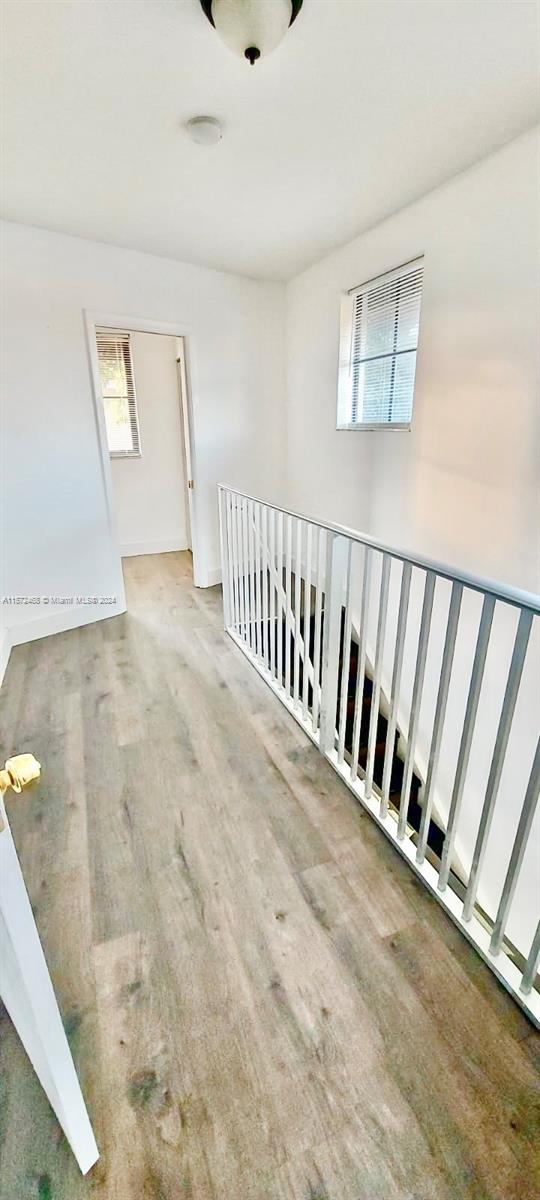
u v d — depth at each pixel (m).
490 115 1.78
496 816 2.53
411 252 2.56
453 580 1.18
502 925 1.19
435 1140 0.93
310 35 1.42
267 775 1.94
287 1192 0.87
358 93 1.67
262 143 1.95
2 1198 0.87
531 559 2.10
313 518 1.86
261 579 2.69
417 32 1.41
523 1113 0.97
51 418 2.99
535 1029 1.10
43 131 1.85
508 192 1.97
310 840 1.63
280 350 4.09
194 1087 1.01
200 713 2.37
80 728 2.25
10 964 0.75
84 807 1.77
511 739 2.35
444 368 2.43
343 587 1.81
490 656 2.38
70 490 3.17
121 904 1.41
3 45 1.42
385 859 1.56
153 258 3.24
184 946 1.29
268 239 2.99
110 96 1.66
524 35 1.43
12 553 3.00
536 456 2.02
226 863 1.54
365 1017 1.13
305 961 1.25
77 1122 0.86
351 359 3.38
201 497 4.04
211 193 2.37
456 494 2.47
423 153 2.03
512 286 2.01
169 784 1.89
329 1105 0.98
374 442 3.12
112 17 1.35
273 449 4.30
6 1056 1.07
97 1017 1.13
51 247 2.81
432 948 1.28
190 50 1.47
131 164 2.10
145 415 4.95
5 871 0.65
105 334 4.54
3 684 2.63
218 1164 0.91
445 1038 1.09
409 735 1.47
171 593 4.13
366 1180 0.89
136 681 2.67
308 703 2.42
